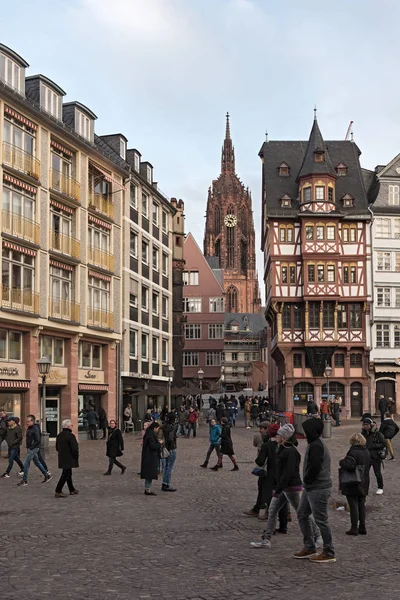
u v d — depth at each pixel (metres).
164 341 55.06
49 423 35.97
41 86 35.34
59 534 12.06
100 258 40.31
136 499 16.30
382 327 58.22
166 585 8.76
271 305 59.25
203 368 78.75
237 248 150.62
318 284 57.50
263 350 129.75
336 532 12.18
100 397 41.03
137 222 48.34
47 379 34.72
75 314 36.88
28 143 33.81
